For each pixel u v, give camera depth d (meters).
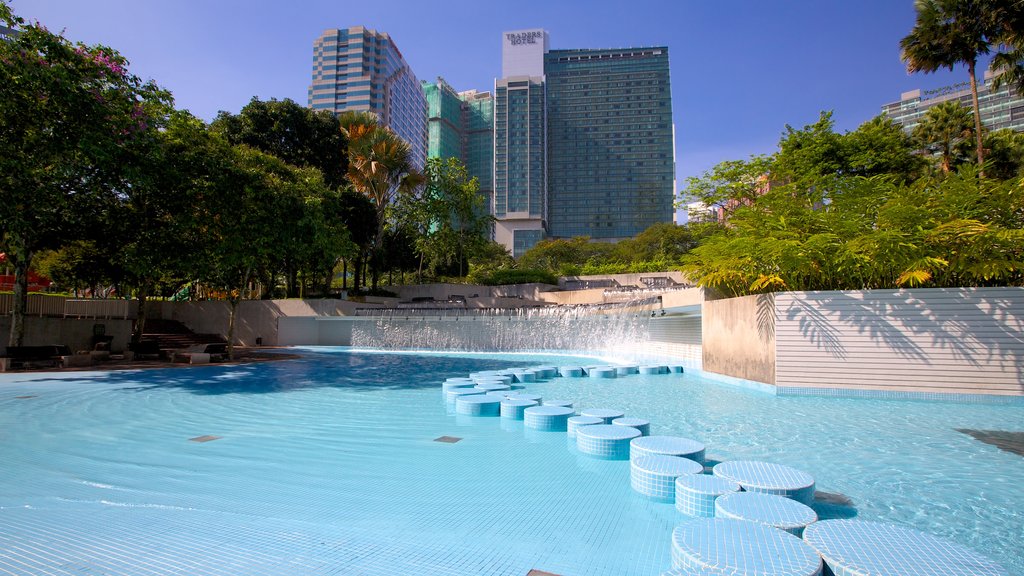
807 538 2.94
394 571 2.82
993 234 8.18
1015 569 2.94
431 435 6.44
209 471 4.82
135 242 15.43
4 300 18.02
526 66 160.12
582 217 135.12
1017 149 25.34
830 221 9.84
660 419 7.48
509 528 3.50
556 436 6.41
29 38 12.08
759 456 5.42
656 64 137.25
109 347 19.16
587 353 21.44
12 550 3.03
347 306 25.91
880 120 23.55
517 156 130.62
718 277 11.62
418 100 146.12
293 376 13.37
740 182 19.58
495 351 23.45
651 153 134.62
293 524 3.52
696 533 3.00
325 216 19.42
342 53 123.25
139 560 2.92
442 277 36.31
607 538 3.35
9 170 12.06
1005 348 8.27
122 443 5.96
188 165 14.37
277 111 28.44
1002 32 19.88
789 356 9.58
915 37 21.62
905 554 2.70
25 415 7.69
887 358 8.91
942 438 6.16
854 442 6.00
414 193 32.91
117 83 13.53
